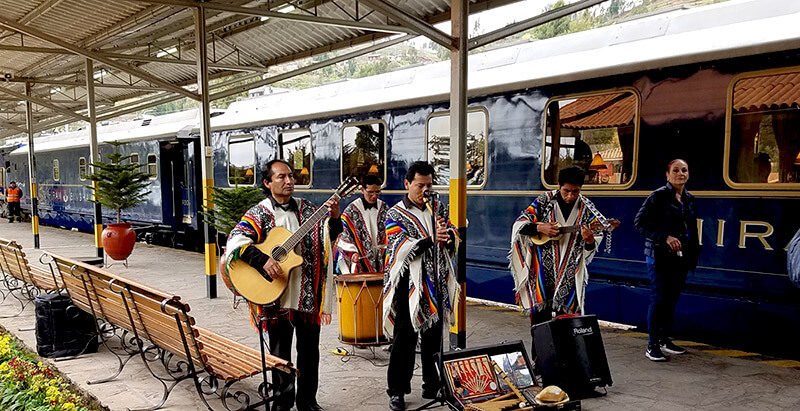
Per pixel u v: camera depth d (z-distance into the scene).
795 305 4.46
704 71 4.86
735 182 4.71
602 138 5.54
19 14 8.82
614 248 5.49
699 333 5.03
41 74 13.76
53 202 18.33
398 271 3.59
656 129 5.16
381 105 7.63
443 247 3.72
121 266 10.03
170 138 12.35
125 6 8.31
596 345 3.97
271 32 10.91
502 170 6.40
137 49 11.71
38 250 12.37
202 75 7.25
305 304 3.46
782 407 3.81
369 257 5.12
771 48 4.46
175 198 12.78
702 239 4.90
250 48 11.91
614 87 5.44
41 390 4.11
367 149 7.91
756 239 4.61
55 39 7.34
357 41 10.21
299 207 3.63
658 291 4.61
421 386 4.21
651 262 4.62
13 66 12.60
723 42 4.75
